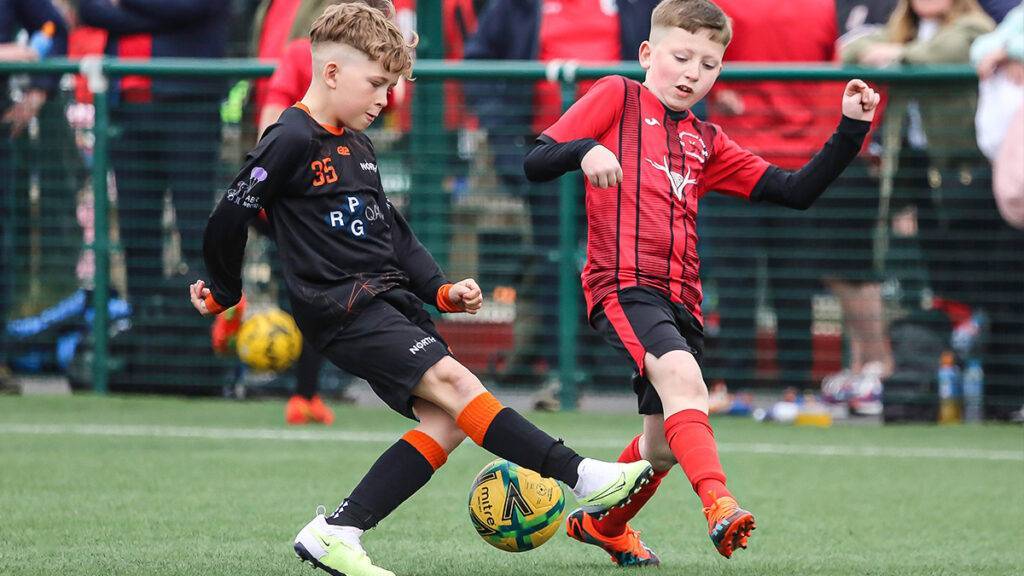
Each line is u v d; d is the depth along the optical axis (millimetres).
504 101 30000
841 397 29344
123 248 30688
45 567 13891
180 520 17094
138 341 30938
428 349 12781
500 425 12648
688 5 14383
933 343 29312
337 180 13055
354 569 12734
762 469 22734
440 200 30453
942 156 28922
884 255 29453
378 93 13125
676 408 13086
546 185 29844
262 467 21922
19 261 31047
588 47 30406
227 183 30438
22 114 30656
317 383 27953
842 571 14477
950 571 14539
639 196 14047
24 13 31891
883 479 21812
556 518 13945
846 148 14375
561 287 29734
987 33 28906
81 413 28469
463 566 14492
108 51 31531
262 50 30469
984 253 29047
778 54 29266
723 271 29797
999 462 23672
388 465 13078
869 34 29766
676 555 15500
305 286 12945
